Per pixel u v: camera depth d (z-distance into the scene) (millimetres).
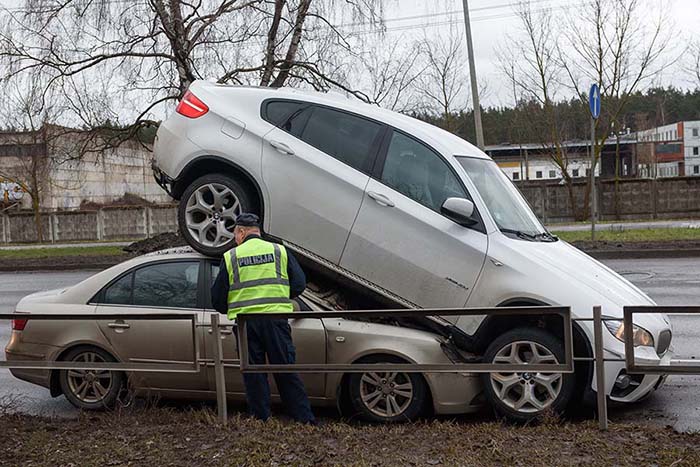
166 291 6816
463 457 4695
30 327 6961
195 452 4961
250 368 5617
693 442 4844
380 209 6656
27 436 5496
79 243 35500
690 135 74438
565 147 37594
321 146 6992
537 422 5914
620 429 5238
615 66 33781
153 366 5789
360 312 5359
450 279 6418
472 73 22766
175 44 19500
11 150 38406
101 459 4910
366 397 6254
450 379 6133
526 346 6094
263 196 6973
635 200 34938
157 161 7613
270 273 5840
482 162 7246
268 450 4926
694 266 15750
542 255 6383
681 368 4918
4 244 38375
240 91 7441
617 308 6055
